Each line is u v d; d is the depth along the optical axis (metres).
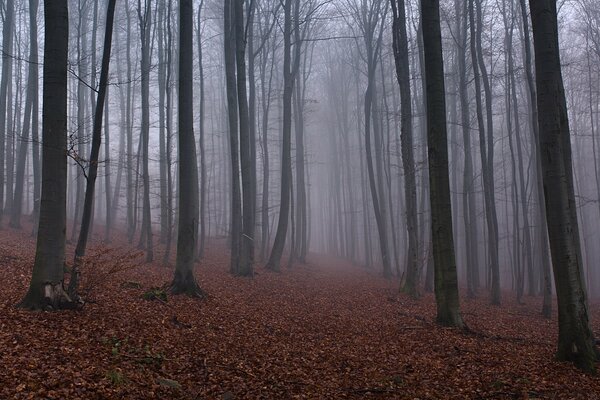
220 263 24.39
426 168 27.09
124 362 7.33
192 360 8.19
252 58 25.80
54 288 9.02
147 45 20.95
